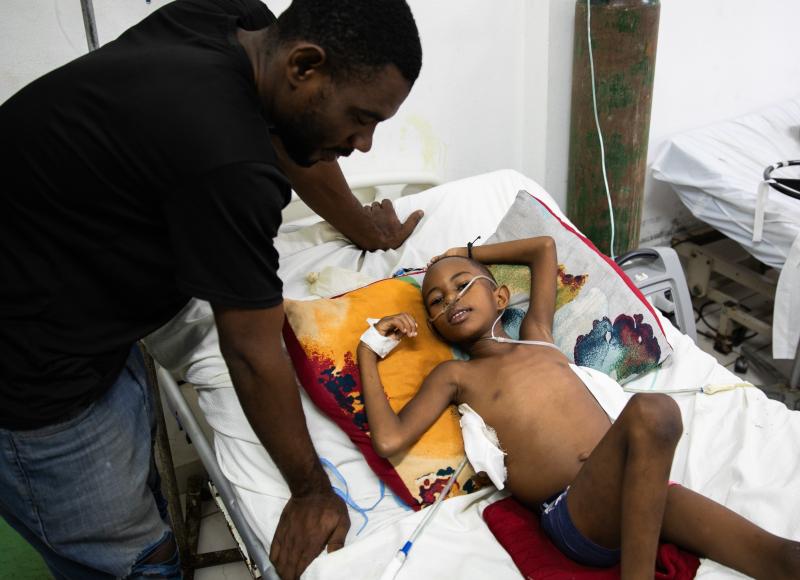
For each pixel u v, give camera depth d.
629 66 2.19
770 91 3.04
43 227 0.93
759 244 2.37
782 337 2.22
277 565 1.18
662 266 1.95
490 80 2.22
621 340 1.56
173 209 0.86
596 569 1.15
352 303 1.53
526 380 1.39
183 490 2.15
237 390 1.04
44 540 1.15
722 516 1.11
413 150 2.21
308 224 1.95
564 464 1.29
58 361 1.00
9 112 0.92
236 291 0.90
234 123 0.85
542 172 2.52
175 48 0.90
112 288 0.99
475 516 1.28
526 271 1.64
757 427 1.35
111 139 0.86
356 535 1.25
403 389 1.44
